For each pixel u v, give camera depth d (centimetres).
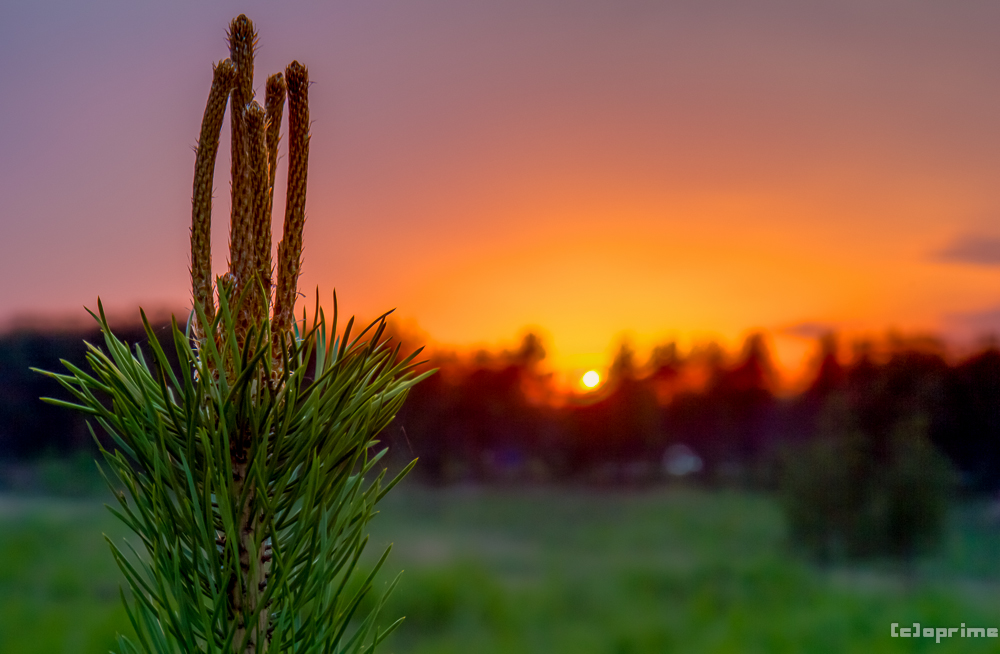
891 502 1581
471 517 3173
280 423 82
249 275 79
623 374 6569
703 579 1606
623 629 1163
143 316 78
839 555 1658
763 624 1170
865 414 1692
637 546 2267
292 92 82
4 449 3712
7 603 1148
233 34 79
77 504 2831
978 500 3180
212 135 78
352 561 85
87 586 1305
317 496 85
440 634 1169
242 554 81
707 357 6994
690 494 4497
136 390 81
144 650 78
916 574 1564
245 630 79
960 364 3434
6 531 1936
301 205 83
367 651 84
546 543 2381
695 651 1059
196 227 78
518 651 1067
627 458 6150
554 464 5800
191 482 79
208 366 80
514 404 5706
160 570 78
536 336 5966
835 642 1055
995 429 3356
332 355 88
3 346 3650
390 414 90
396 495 4066
